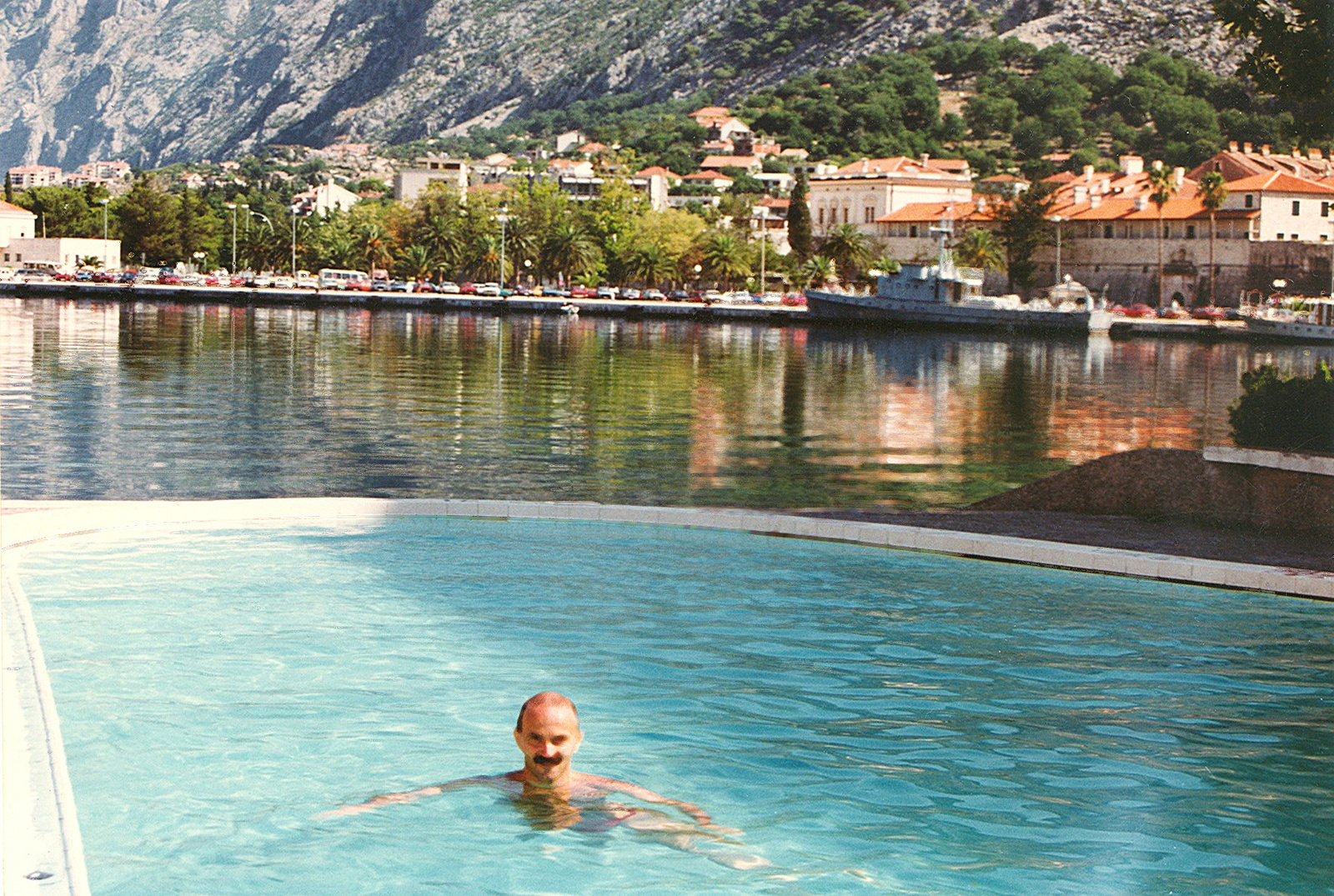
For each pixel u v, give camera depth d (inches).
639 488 961.5
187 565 537.0
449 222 6624.0
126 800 279.0
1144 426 1696.6
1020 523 670.5
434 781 293.6
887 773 305.3
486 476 998.4
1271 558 588.1
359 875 241.6
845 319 4987.7
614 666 397.1
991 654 419.8
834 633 445.1
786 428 1486.2
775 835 266.4
